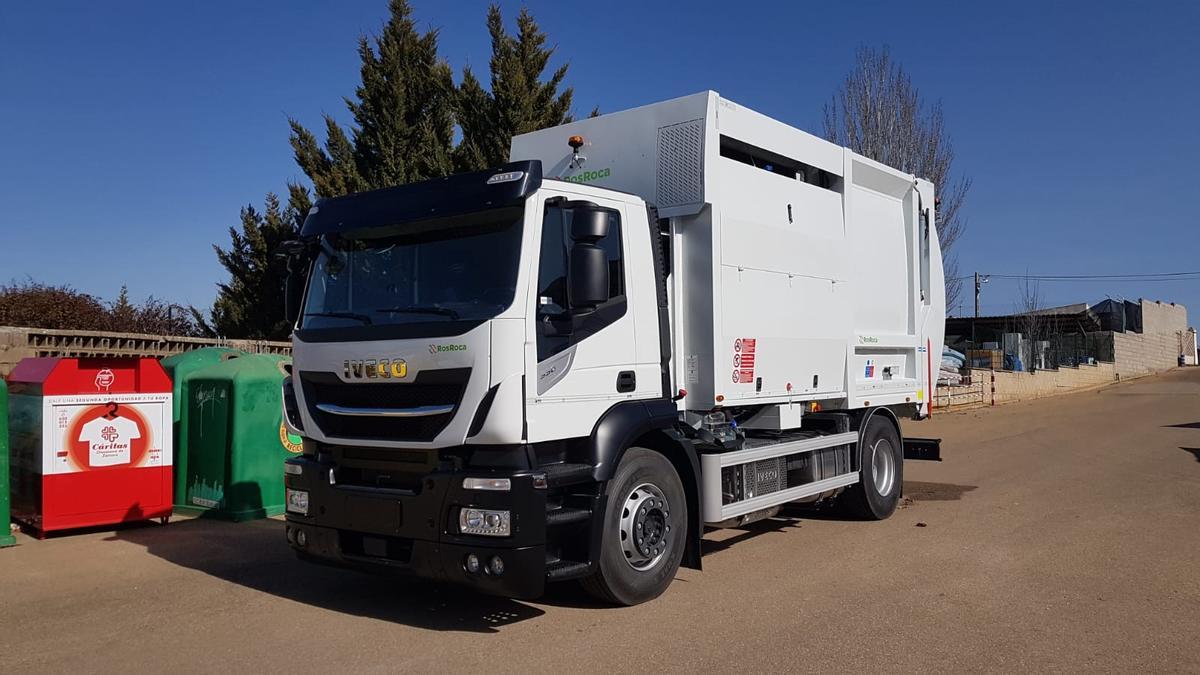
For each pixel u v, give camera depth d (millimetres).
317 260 6668
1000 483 12711
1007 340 39875
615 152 7676
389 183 17188
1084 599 6594
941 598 6641
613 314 6273
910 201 10961
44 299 16266
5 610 6285
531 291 5676
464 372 5539
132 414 9086
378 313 6129
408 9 18031
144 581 7125
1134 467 14320
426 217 6070
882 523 9797
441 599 6648
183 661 5238
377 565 5902
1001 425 23031
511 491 5422
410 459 5812
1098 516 9945
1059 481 12797
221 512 9750
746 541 8828
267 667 5133
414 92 18000
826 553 8234
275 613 6258
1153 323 63250
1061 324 49500
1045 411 27953
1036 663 5246
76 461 8703
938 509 10656
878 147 24922
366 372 5934
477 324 5543
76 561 7762
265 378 9969
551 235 5922
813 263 8742
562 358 5828
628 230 6551
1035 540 8695
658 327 6734
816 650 5461
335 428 6133
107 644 5551
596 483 5969
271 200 18359
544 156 8164
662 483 6578
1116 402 32125
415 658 5297
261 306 18406
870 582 7121
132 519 9055
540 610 6336
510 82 17234
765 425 8352
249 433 9789
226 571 7484
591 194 6266
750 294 7688
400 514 5715
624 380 6332
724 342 7289
